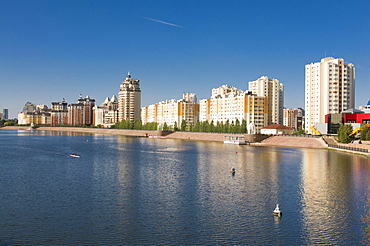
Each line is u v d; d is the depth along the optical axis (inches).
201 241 1749.5
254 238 1791.3
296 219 2073.1
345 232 1876.2
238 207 2314.2
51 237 1787.6
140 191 2763.3
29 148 6702.8
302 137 7391.7
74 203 2399.1
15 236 1797.5
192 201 2459.4
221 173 3617.1
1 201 2443.4
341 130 6717.5
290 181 3176.7
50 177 3376.0
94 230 1883.6
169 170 3816.4
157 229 1903.3
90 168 3969.0
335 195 2637.8
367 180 3216.0
